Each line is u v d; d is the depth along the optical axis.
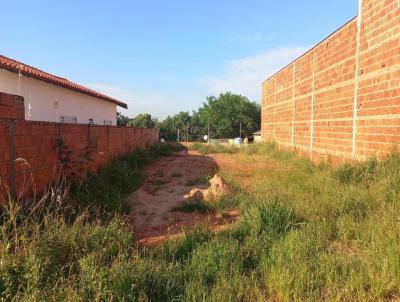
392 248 3.83
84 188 7.30
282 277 3.60
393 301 3.25
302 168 11.09
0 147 4.88
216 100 53.31
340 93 10.44
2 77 10.50
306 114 14.12
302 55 14.66
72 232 4.46
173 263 4.20
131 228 5.63
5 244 3.68
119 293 3.31
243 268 4.12
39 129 6.21
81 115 16.70
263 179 9.76
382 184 6.09
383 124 7.80
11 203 4.50
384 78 7.76
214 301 3.31
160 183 10.39
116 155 12.41
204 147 23.95
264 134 23.81
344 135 10.10
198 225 5.51
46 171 6.54
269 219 5.22
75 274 3.63
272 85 21.03
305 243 4.40
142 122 57.31
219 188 8.09
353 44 9.48
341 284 3.52
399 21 7.13
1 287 3.29
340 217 5.26
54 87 13.55
